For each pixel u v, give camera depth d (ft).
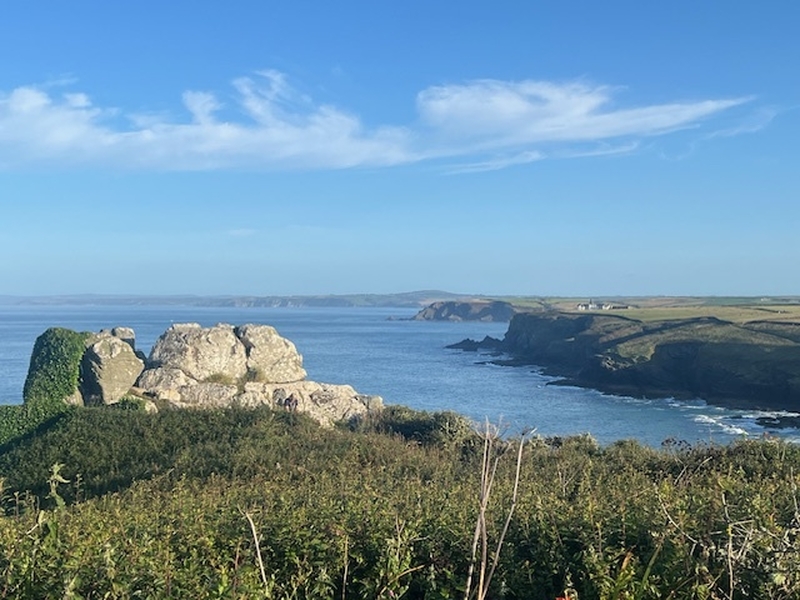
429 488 46.37
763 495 31.27
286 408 103.55
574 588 22.91
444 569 24.53
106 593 20.93
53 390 102.94
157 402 104.53
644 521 26.32
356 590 25.04
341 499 38.88
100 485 68.49
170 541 29.14
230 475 63.82
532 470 58.39
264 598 20.86
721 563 20.85
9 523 32.04
